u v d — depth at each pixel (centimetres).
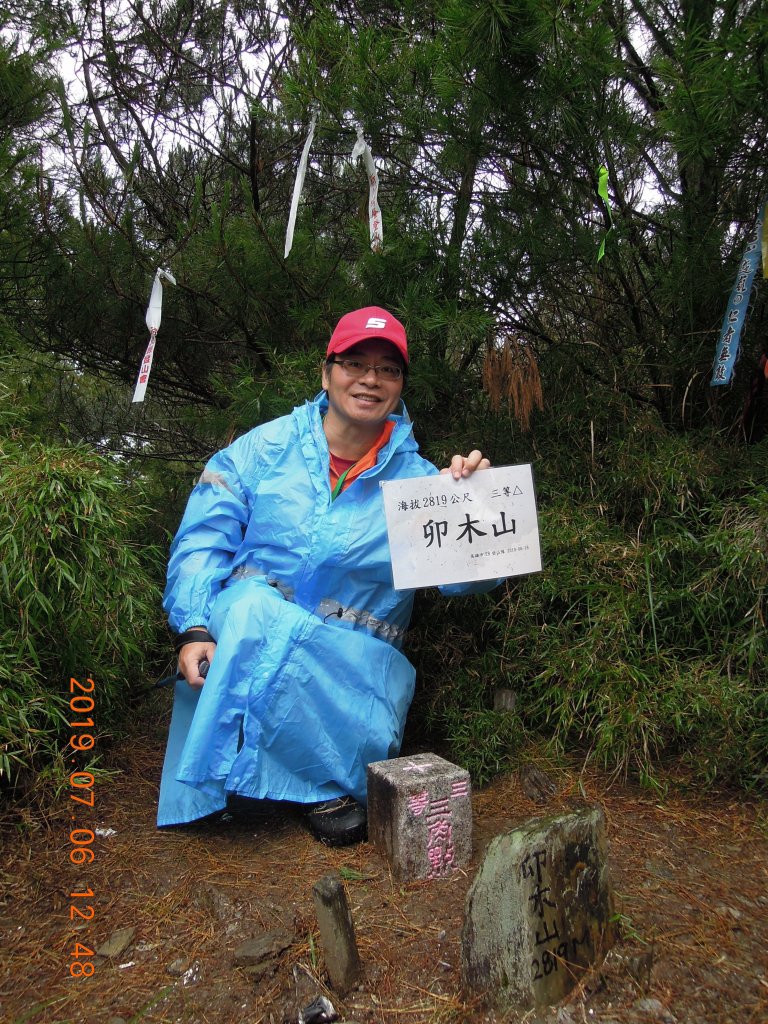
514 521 203
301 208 335
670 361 276
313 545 213
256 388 286
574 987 142
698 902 171
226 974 154
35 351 371
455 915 169
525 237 260
